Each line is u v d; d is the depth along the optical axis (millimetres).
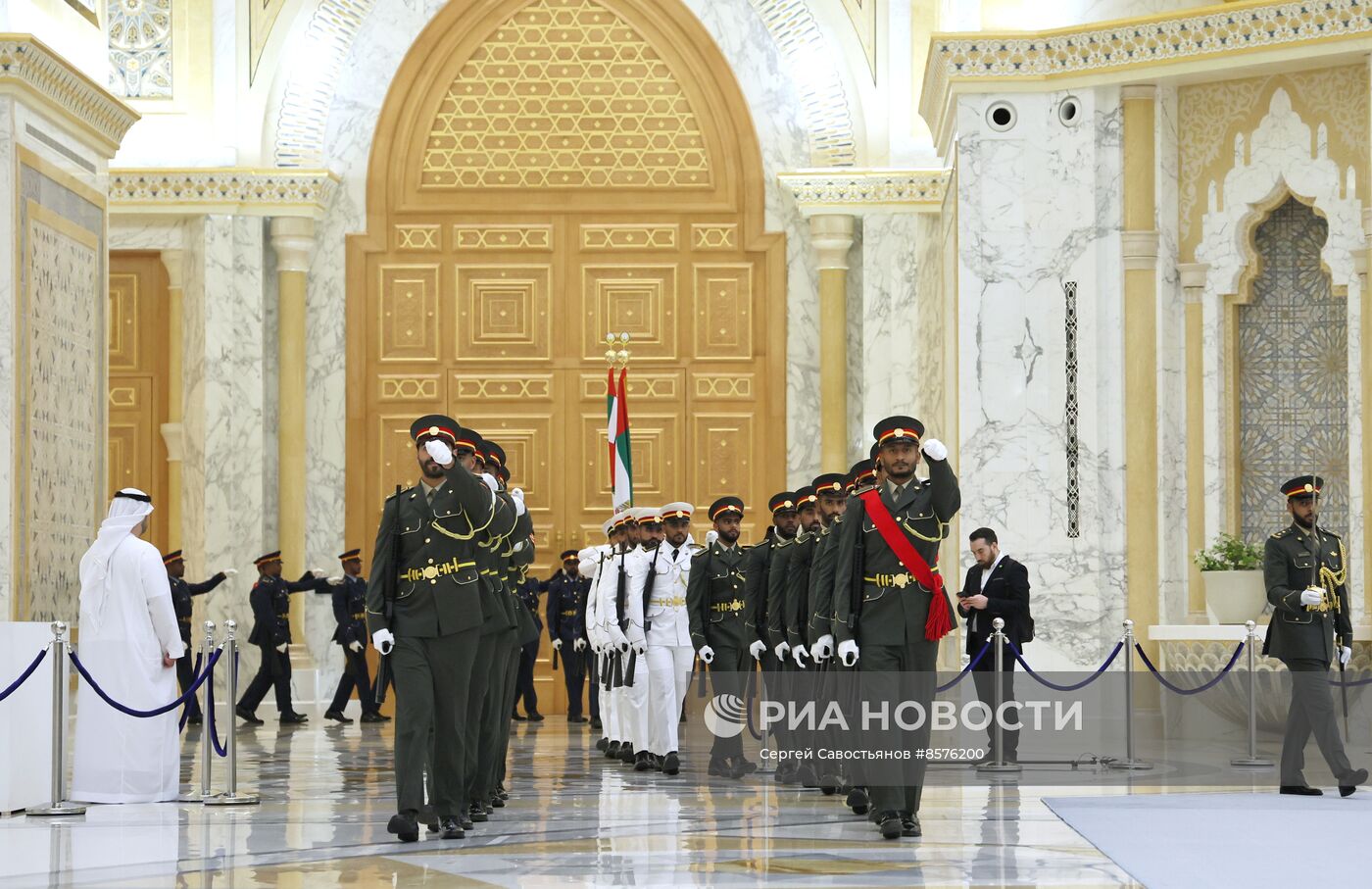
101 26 17938
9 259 15219
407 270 22891
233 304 22234
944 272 19375
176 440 22469
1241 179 16422
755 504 22734
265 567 21031
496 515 9812
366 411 22797
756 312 22875
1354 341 15852
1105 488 16312
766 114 22812
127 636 12070
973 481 16406
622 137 22969
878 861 8531
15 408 15211
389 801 11742
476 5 22906
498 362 22891
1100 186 16406
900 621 9492
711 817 10555
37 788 11641
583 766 14727
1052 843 9180
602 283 22953
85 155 17203
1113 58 16219
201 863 8703
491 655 10133
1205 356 16562
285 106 22594
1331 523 16391
